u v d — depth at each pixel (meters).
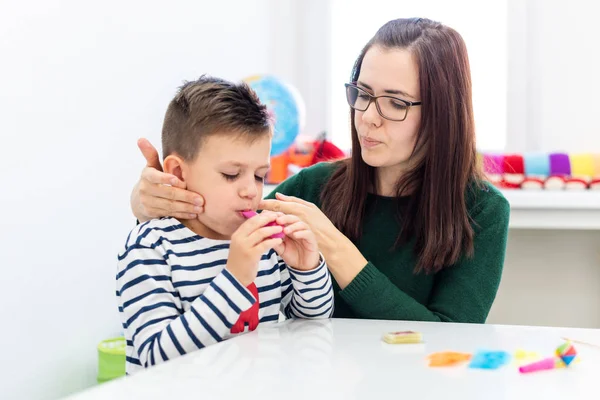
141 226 0.96
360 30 2.60
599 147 2.32
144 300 0.87
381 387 0.58
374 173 1.22
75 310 1.62
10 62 1.41
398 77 1.10
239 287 0.83
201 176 0.94
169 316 0.87
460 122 1.13
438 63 1.11
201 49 2.09
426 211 1.14
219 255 0.95
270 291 1.00
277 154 1.91
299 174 1.33
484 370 0.64
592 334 0.80
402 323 0.86
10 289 1.42
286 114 1.87
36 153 1.49
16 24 1.42
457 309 1.09
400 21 1.19
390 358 0.67
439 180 1.12
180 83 1.98
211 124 0.92
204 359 0.66
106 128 1.70
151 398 0.54
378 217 1.20
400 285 1.17
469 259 1.13
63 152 1.56
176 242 0.93
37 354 1.50
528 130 2.43
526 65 2.41
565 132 2.35
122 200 1.77
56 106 1.54
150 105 1.86
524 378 0.61
